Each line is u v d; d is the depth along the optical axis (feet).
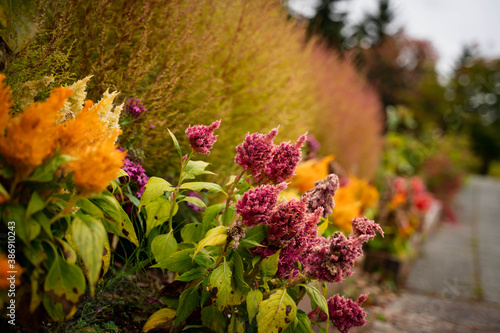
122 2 3.84
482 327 5.98
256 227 2.77
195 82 4.34
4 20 2.91
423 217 10.93
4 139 2.13
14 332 2.50
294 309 2.71
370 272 7.94
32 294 2.19
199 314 2.96
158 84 3.92
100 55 3.41
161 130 3.88
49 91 2.81
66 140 2.32
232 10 5.08
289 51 6.35
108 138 2.39
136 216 3.57
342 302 3.10
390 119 18.07
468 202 19.85
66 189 2.47
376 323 5.65
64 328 2.72
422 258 9.80
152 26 4.07
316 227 3.10
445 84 50.31
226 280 2.64
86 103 2.41
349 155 9.53
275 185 2.92
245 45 4.84
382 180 13.29
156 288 3.69
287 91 5.51
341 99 9.52
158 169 4.10
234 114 5.05
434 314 6.36
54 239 2.33
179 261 2.88
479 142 55.72
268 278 2.77
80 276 2.29
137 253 3.18
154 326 2.91
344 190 5.90
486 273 9.20
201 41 4.09
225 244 2.76
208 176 4.33
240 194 3.07
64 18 3.17
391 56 36.29
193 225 3.10
